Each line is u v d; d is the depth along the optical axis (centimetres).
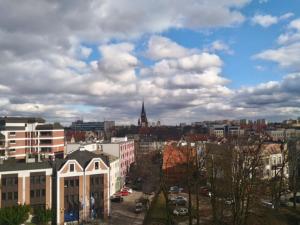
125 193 10338
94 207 7762
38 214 7238
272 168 8525
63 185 7462
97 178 7844
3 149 12231
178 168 9181
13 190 7156
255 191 5284
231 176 5372
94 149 11800
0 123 12800
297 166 8888
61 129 13850
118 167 11319
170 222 6612
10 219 6825
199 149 10356
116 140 13775
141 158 13975
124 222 7488
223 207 5997
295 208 7675
